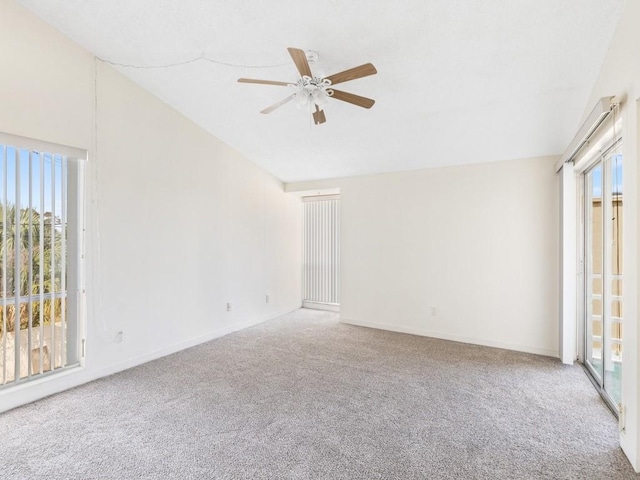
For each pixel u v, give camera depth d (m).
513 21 2.22
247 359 3.69
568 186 3.53
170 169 3.84
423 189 4.68
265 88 3.38
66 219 2.99
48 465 1.97
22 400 2.66
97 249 3.16
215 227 4.43
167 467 1.96
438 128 3.67
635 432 1.94
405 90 3.07
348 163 4.83
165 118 3.77
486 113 3.31
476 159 4.24
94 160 3.13
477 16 2.22
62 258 2.96
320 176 5.44
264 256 5.36
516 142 3.75
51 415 2.52
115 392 2.89
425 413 2.57
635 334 1.95
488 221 4.23
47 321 2.87
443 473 1.91
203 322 4.27
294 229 6.12
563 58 2.48
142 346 3.55
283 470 1.93
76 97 3.00
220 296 4.53
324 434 2.29
